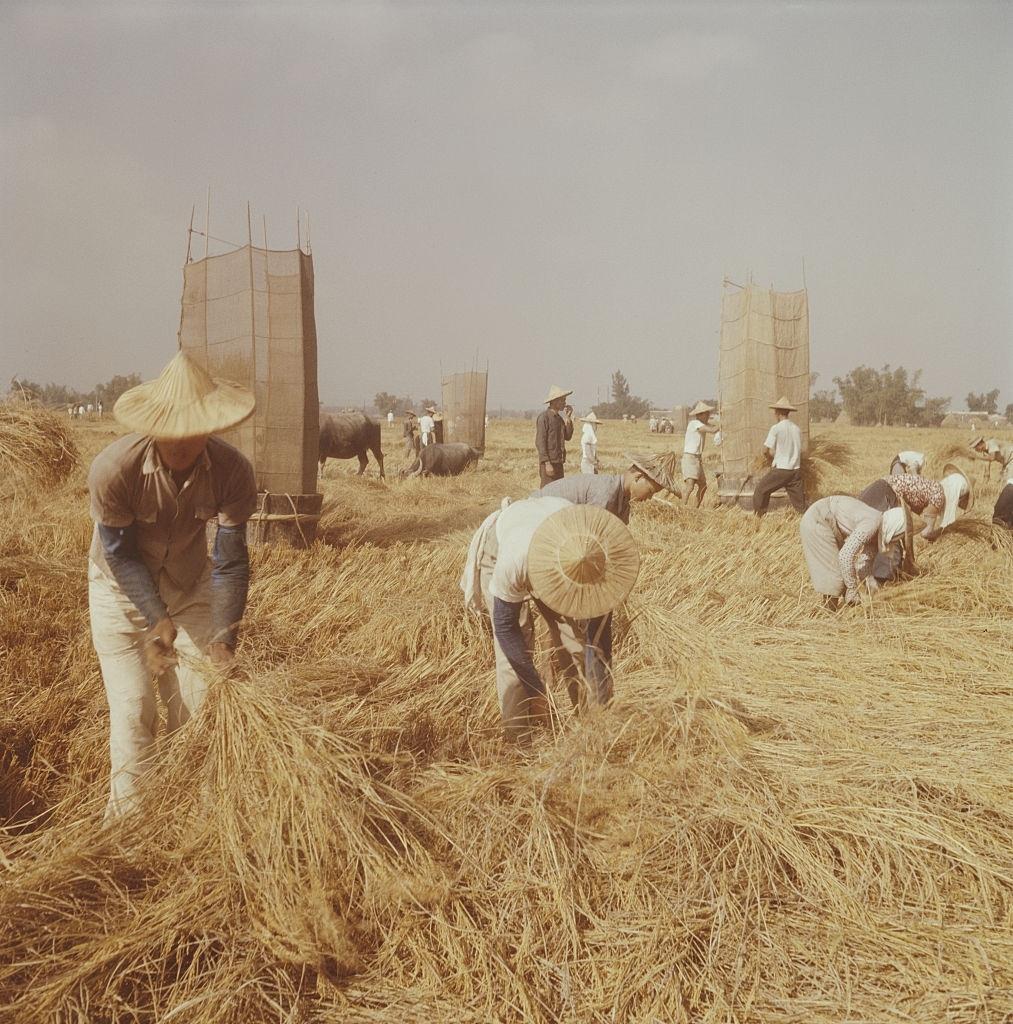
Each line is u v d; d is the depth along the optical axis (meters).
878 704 4.43
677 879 2.98
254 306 8.14
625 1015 2.56
